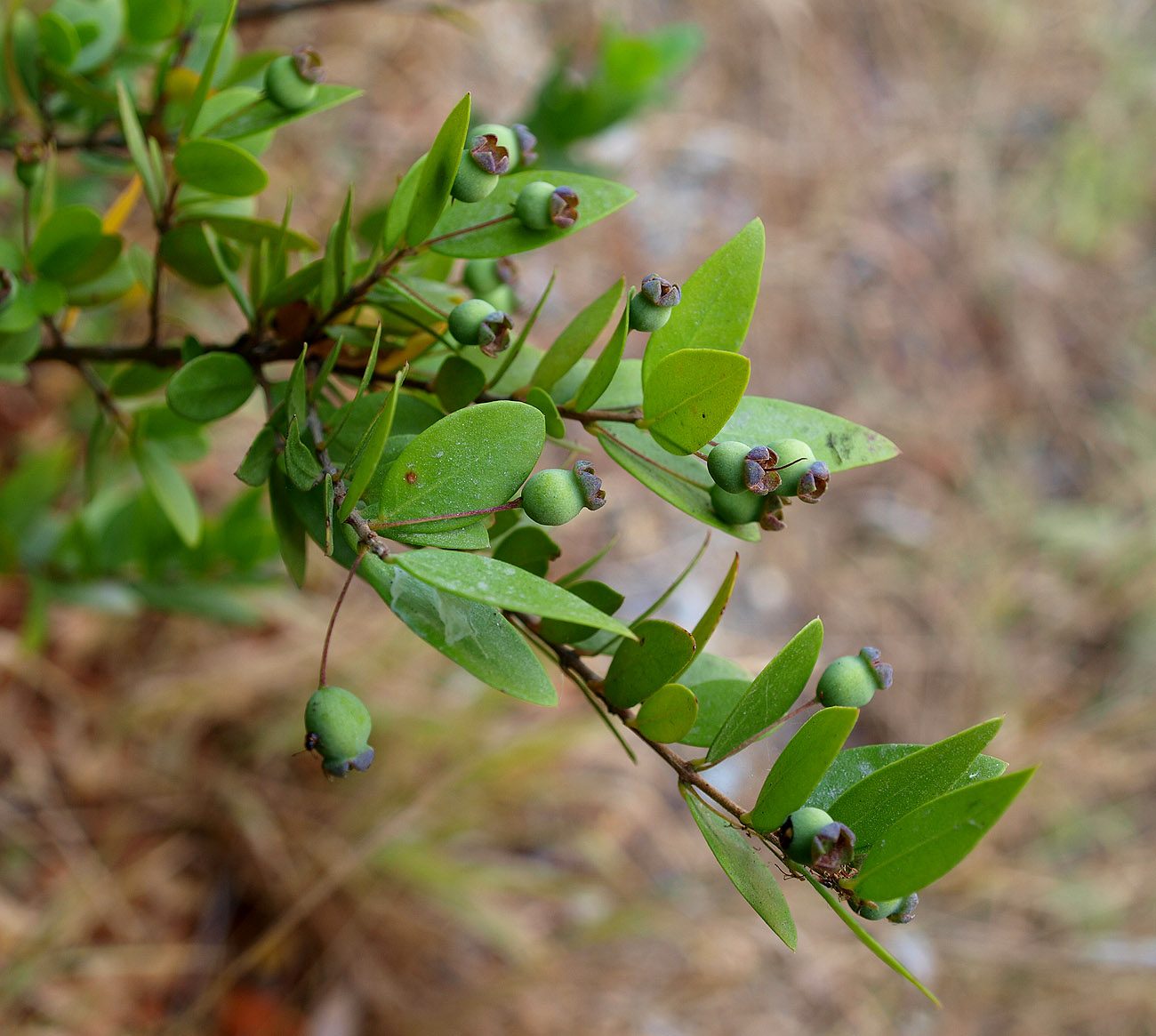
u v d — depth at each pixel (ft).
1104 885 3.14
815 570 3.39
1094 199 4.43
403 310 0.99
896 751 0.92
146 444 1.21
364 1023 2.31
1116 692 3.50
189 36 1.17
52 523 1.55
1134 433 4.05
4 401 2.24
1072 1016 2.87
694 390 0.90
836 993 2.74
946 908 3.01
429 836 2.37
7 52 1.18
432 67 3.16
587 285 3.34
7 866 2.10
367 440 0.89
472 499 0.87
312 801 2.38
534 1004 2.44
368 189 2.93
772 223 3.80
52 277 1.10
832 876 0.87
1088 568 3.68
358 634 2.50
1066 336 4.20
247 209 1.12
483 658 0.87
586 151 3.29
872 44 4.31
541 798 2.60
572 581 0.97
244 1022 2.19
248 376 1.02
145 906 2.20
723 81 3.87
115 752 2.28
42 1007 2.02
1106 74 4.64
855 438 0.95
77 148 1.22
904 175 4.19
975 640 3.46
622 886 2.66
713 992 2.62
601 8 3.54
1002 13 4.49
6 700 2.20
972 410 3.91
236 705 2.39
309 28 2.92
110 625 2.32
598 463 3.18
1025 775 0.84
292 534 0.96
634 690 0.92
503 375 0.99
